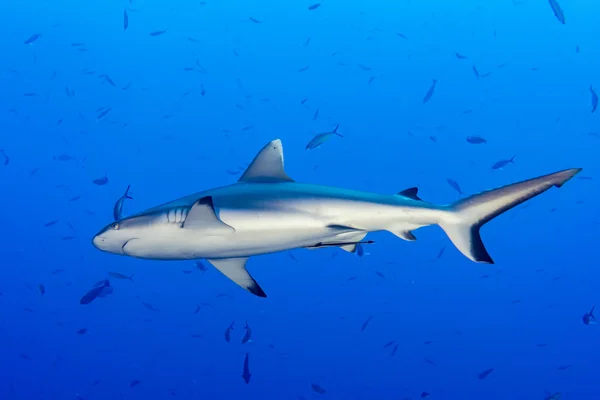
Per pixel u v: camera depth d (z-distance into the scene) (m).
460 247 2.65
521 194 2.63
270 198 2.59
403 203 2.64
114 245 2.61
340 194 2.62
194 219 2.49
